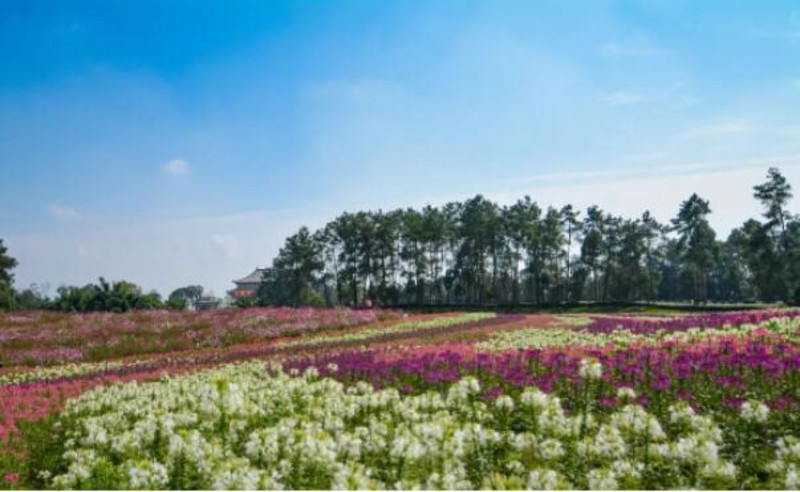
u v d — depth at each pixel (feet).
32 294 238.48
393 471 19.60
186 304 145.59
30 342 77.97
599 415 30.14
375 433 21.83
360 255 250.57
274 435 21.47
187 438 21.85
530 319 111.96
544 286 249.55
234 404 26.71
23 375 58.90
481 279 250.78
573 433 23.24
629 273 255.09
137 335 85.20
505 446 22.11
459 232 244.63
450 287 253.85
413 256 247.09
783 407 27.81
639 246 248.32
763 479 21.70
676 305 155.33
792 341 44.62
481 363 42.63
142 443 25.07
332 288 290.15
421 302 249.14
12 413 37.83
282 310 111.55
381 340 75.51
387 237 241.14
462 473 18.85
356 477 17.56
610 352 44.68
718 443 23.86
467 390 27.78
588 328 74.13
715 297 307.78
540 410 24.67
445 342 69.31
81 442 27.76
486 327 89.10
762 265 194.49
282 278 294.46
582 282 244.01
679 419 25.08
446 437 20.34
